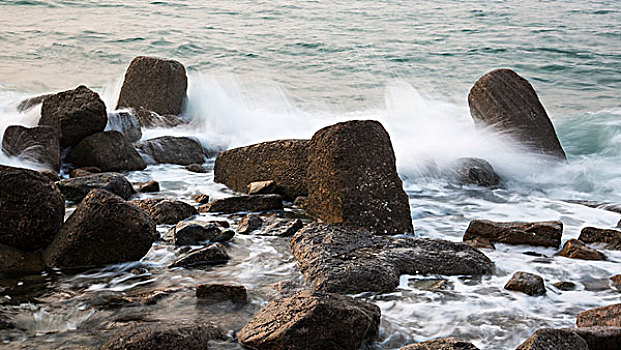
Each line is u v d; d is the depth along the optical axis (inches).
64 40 704.4
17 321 156.6
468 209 279.0
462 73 644.7
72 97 332.5
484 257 203.9
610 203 287.4
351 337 143.3
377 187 240.1
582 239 229.0
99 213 193.0
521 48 757.3
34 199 197.5
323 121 451.8
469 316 164.9
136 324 154.3
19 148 310.7
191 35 769.6
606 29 872.3
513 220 262.7
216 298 171.6
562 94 570.3
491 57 714.2
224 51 705.0
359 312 147.3
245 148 297.4
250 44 743.1
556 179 334.3
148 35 755.4
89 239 192.4
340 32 823.7
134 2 938.7
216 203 258.7
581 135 426.3
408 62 685.9
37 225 197.6
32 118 372.8
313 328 141.9
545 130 356.2
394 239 213.5
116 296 172.9
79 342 145.7
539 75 641.0
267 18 892.6
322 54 711.1
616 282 190.4
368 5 1022.4
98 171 313.6
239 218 251.4
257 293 176.7
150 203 249.3
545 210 277.7
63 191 262.4
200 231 219.0
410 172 324.5
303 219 251.1
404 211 239.1
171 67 434.9
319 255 196.1
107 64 629.3
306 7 980.6
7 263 189.8
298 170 277.6
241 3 985.5
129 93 436.8
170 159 350.3
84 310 163.6
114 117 366.9
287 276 190.9
